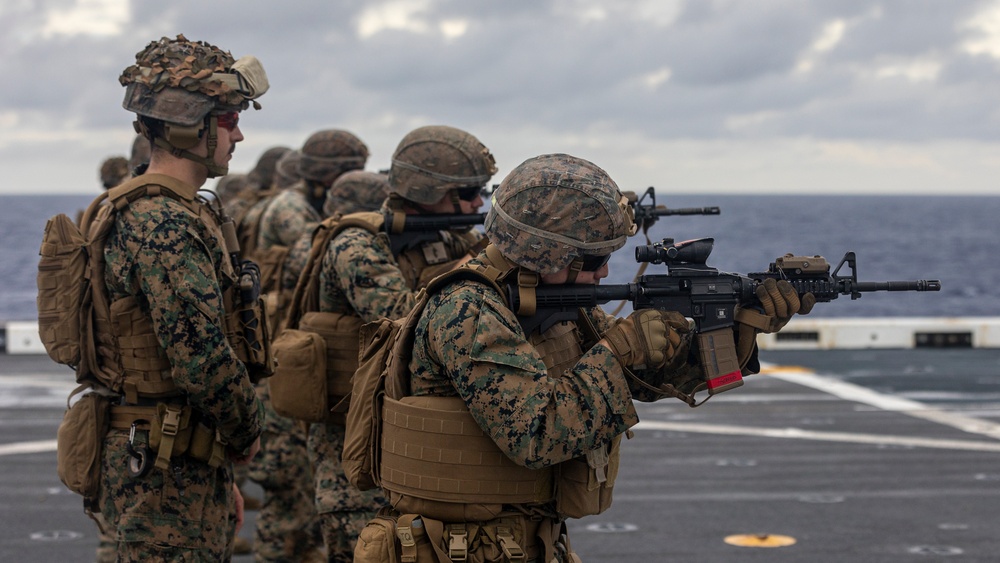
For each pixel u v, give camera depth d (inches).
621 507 299.0
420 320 120.9
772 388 492.4
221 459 149.1
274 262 284.5
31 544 264.2
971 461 352.5
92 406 147.8
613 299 123.6
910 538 266.5
